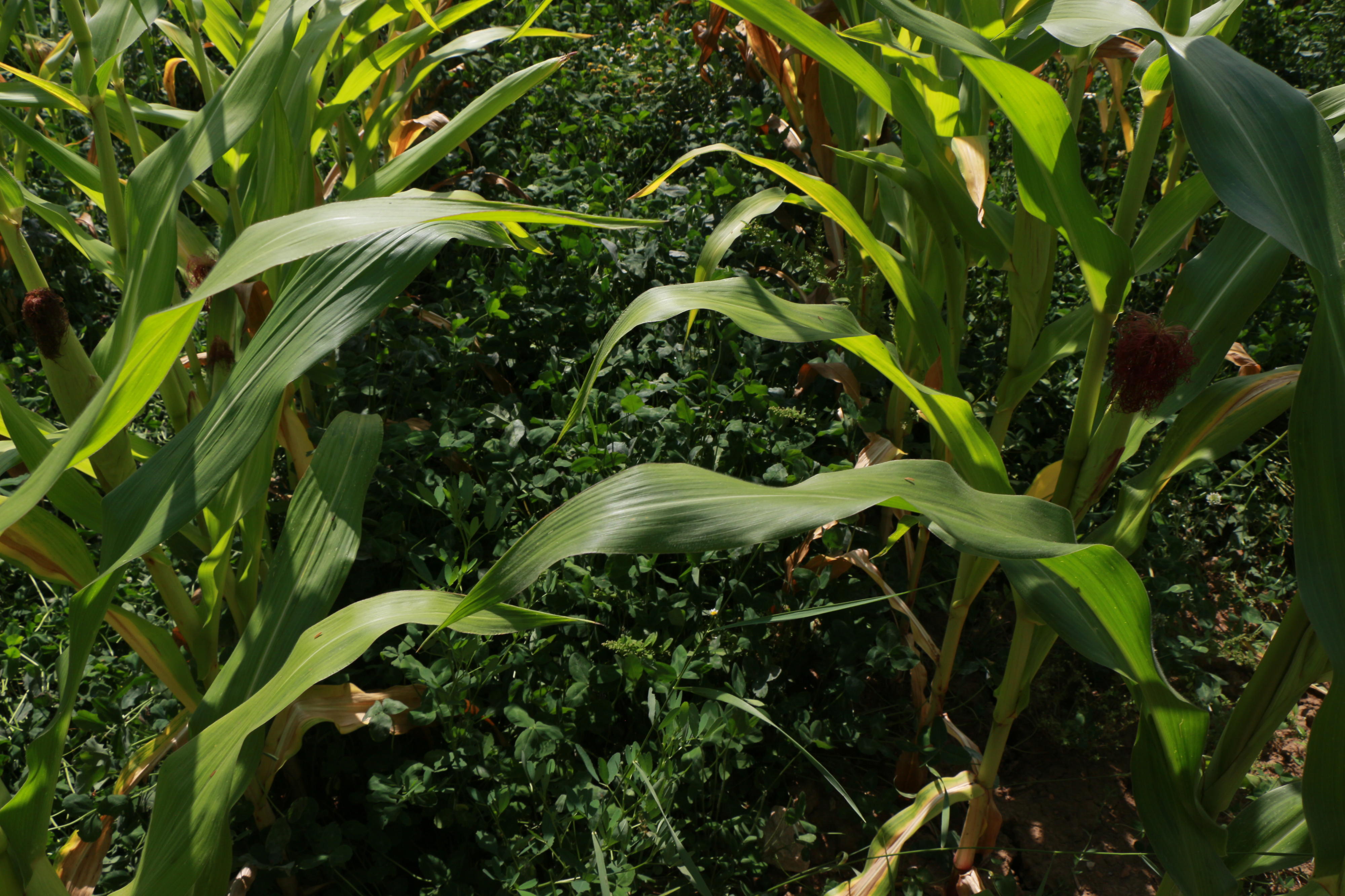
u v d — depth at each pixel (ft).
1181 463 4.87
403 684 7.54
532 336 10.94
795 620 7.85
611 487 3.55
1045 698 8.37
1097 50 6.61
